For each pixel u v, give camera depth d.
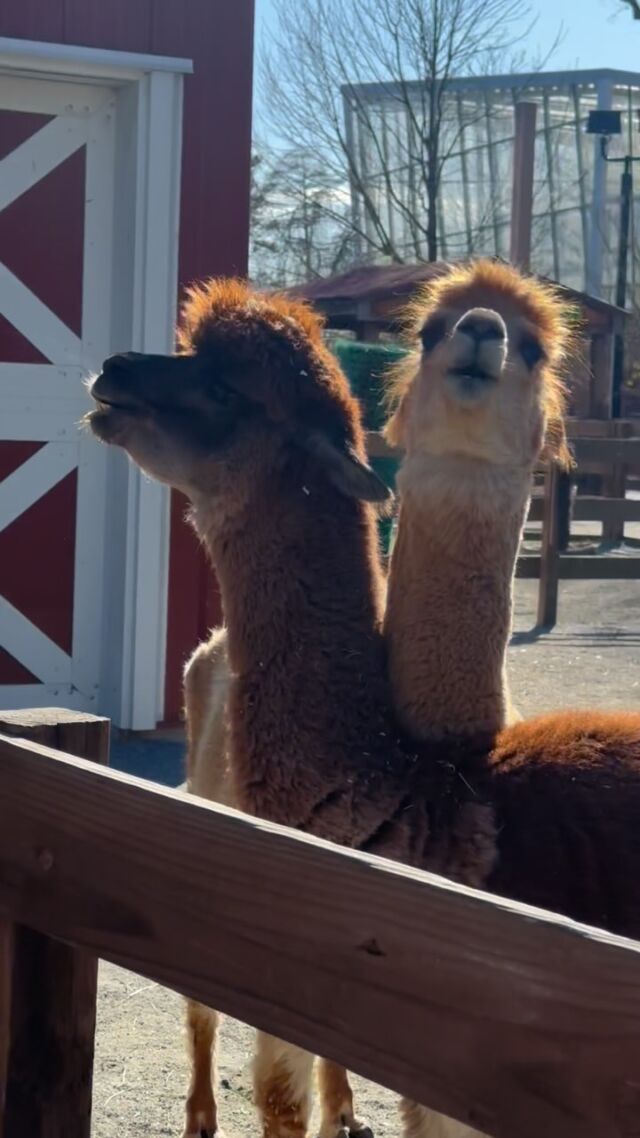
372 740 3.29
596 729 3.22
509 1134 1.54
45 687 7.77
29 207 7.53
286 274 37.34
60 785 2.10
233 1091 4.35
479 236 37.31
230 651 3.49
